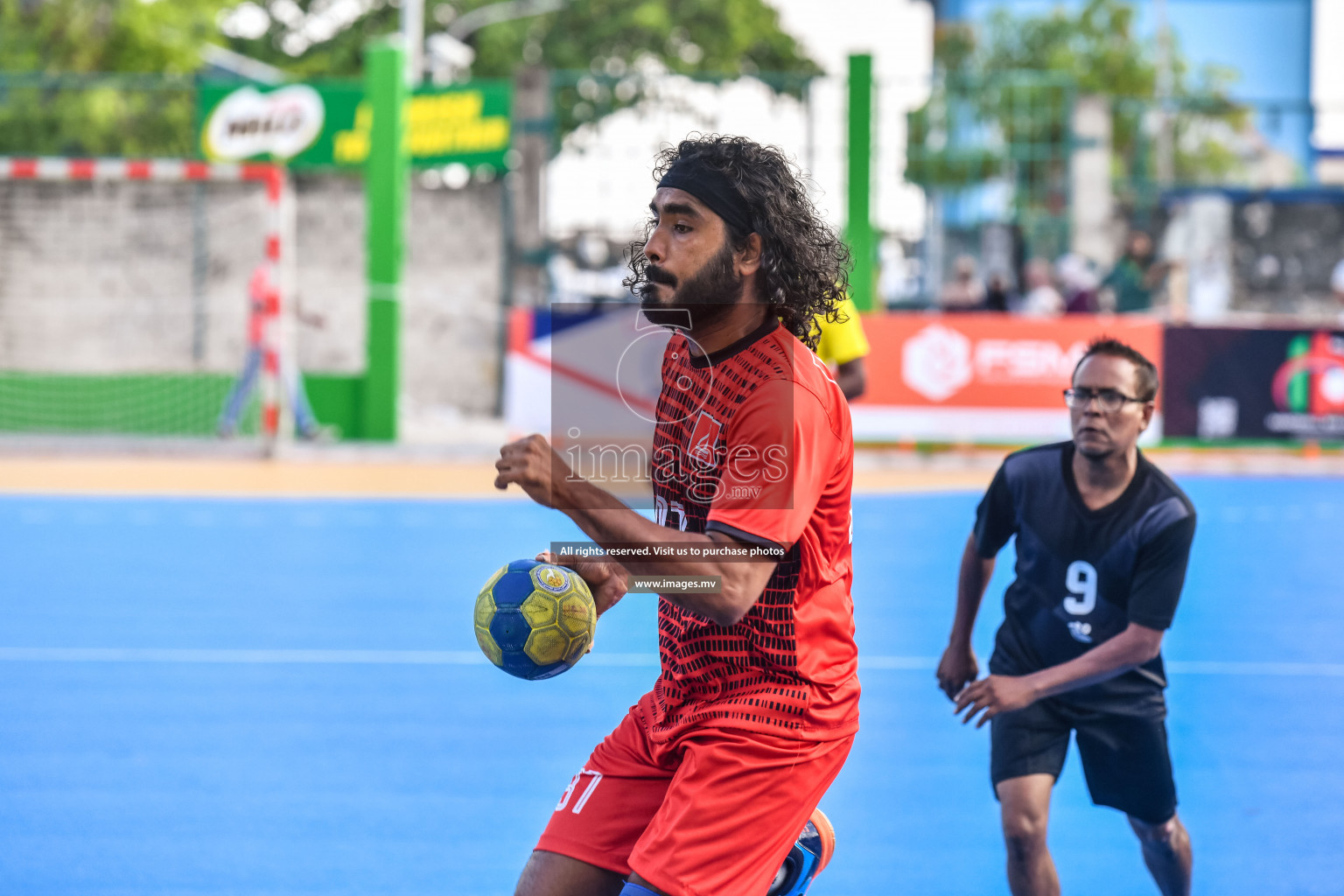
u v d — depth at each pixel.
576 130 46.50
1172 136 69.19
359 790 10.94
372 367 40.59
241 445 38.12
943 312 39.72
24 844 9.69
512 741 12.34
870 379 34.50
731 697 6.05
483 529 25.84
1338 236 60.53
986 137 49.38
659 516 6.29
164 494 30.52
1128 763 8.25
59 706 13.39
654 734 6.28
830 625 6.07
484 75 79.31
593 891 6.29
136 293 48.75
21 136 58.44
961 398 34.59
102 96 58.28
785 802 5.95
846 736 6.14
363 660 15.45
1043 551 8.40
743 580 5.53
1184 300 45.62
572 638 6.23
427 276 49.00
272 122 47.69
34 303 48.47
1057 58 73.31
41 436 40.69
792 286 6.02
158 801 10.63
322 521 26.83
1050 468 8.43
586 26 80.12
